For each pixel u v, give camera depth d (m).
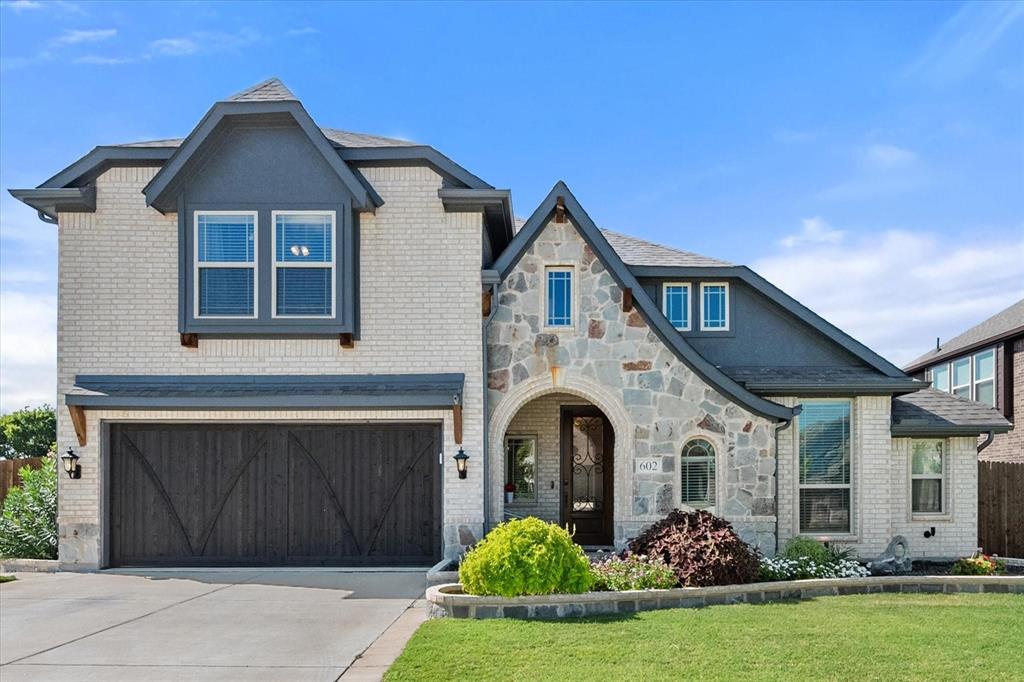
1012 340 21.72
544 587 9.76
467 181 13.74
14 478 16.94
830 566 12.66
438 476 13.77
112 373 13.69
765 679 7.00
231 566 13.69
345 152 13.79
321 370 13.76
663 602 10.24
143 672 7.48
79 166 13.70
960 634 8.71
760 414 14.12
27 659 7.92
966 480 15.54
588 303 14.19
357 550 13.73
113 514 13.75
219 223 13.69
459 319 13.79
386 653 8.07
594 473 16.83
